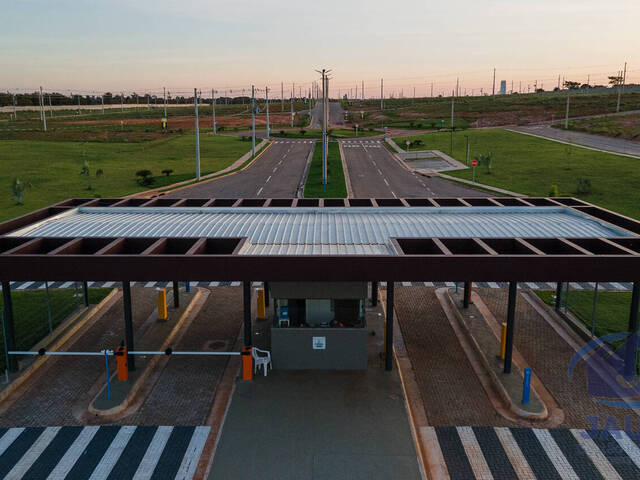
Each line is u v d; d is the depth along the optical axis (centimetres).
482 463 1267
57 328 2031
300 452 1284
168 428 1405
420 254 1600
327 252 1656
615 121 10462
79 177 5834
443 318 2198
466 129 11850
